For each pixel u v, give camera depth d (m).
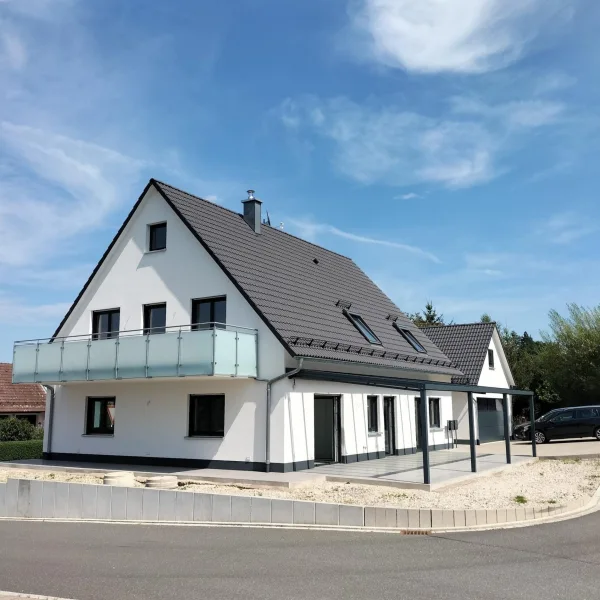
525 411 42.34
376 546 8.84
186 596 6.54
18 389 32.12
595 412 28.17
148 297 19.56
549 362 39.97
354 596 6.45
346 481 15.05
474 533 9.75
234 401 17.38
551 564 7.77
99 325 20.80
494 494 13.28
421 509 10.26
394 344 23.53
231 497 10.93
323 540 9.27
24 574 7.62
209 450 17.58
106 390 19.94
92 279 20.75
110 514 11.77
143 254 19.92
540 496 13.21
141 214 20.22
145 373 16.97
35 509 12.55
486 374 32.25
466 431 30.02
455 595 6.46
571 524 10.56
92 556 8.55
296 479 14.59
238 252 19.47
